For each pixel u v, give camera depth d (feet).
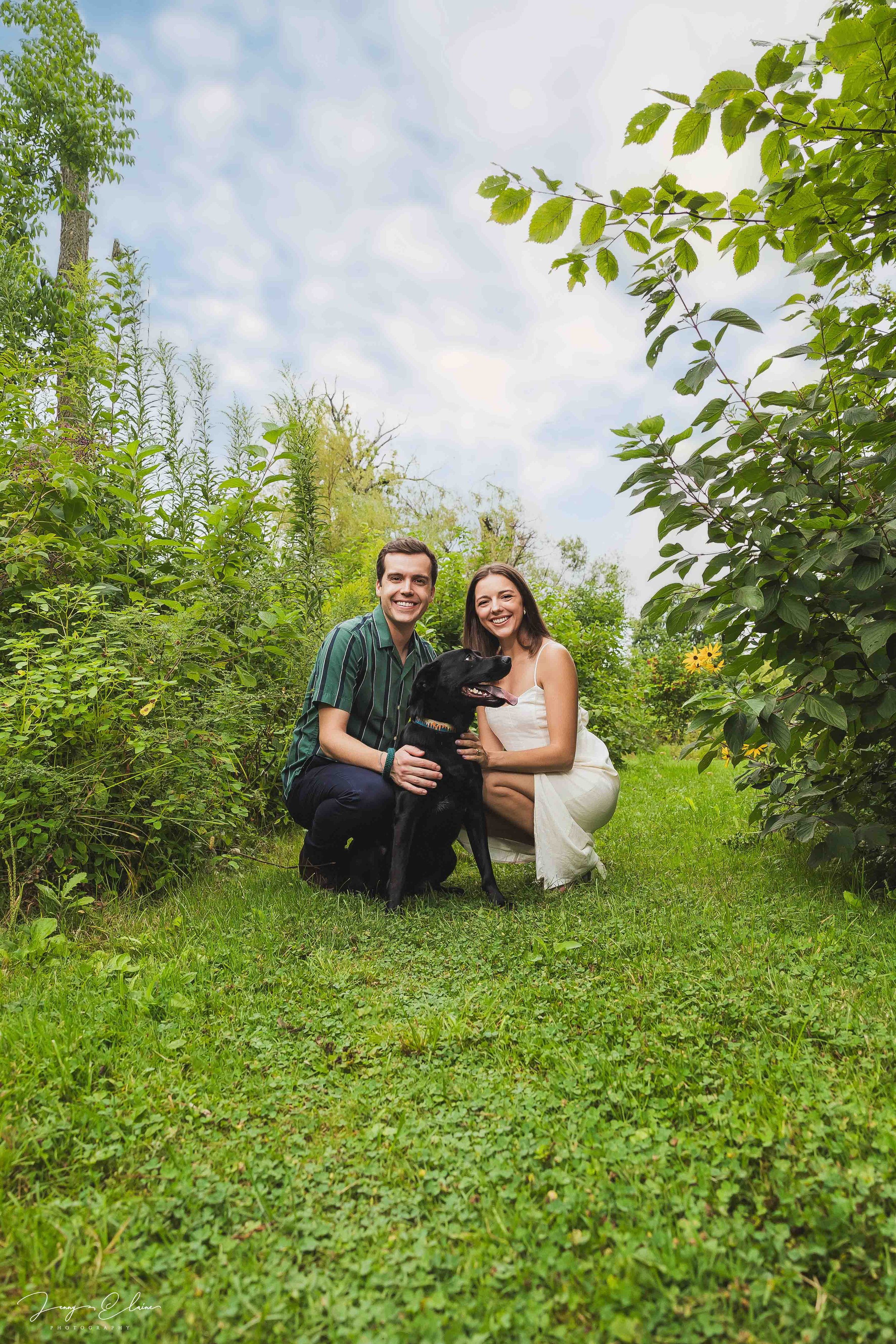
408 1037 6.20
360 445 49.19
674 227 7.72
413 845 11.41
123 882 11.36
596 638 29.27
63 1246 3.91
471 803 11.23
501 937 8.69
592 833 11.93
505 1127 4.81
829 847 9.43
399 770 10.70
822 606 8.87
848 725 9.32
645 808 19.52
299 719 12.30
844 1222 3.70
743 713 8.69
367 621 11.85
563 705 11.65
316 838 11.51
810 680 8.60
